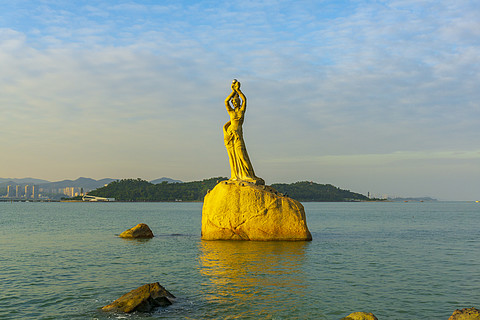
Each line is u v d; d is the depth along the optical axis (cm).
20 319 1934
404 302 2173
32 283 2608
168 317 1931
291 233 4378
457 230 6769
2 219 10256
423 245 4491
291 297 2245
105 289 2453
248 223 4391
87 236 5578
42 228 7169
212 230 4491
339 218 11050
